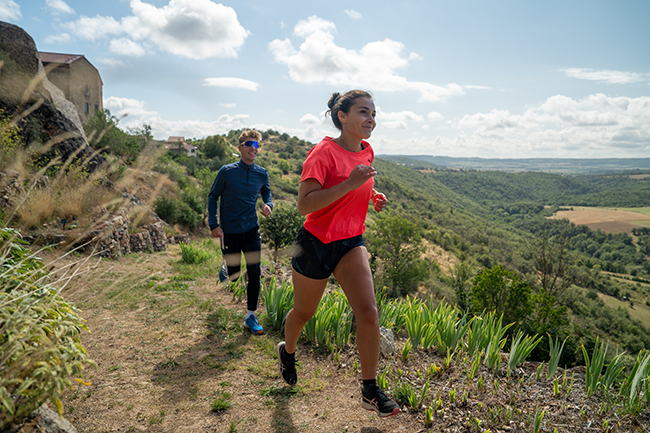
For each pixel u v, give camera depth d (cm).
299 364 288
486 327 309
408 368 280
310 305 216
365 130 205
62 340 128
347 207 195
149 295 378
